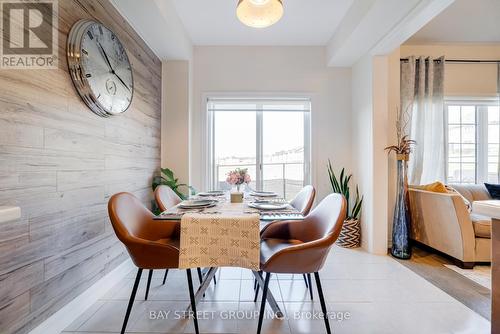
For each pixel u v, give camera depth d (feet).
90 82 5.70
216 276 7.46
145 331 5.03
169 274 7.65
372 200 9.48
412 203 10.01
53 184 4.84
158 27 8.18
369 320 5.40
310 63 11.37
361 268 8.09
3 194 3.89
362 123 10.27
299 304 6.01
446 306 5.92
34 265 4.42
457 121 11.76
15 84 4.10
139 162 8.64
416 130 10.48
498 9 9.21
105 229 6.56
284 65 11.34
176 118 10.82
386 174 9.43
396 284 7.00
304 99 11.38
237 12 5.93
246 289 6.74
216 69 11.32
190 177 11.10
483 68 11.24
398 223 9.09
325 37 10.64
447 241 8.50
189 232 4.47
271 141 11.77
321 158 11.41
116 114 7.00
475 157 11.83
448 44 10.99
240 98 11.34
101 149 6.39
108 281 6.70
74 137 5.42
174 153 10.81
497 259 3.46
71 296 5.32
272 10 5.95
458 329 5.12
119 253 7.28
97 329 5.07
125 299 6.21
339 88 11.38
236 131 11.75
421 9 6.86
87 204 5.84
